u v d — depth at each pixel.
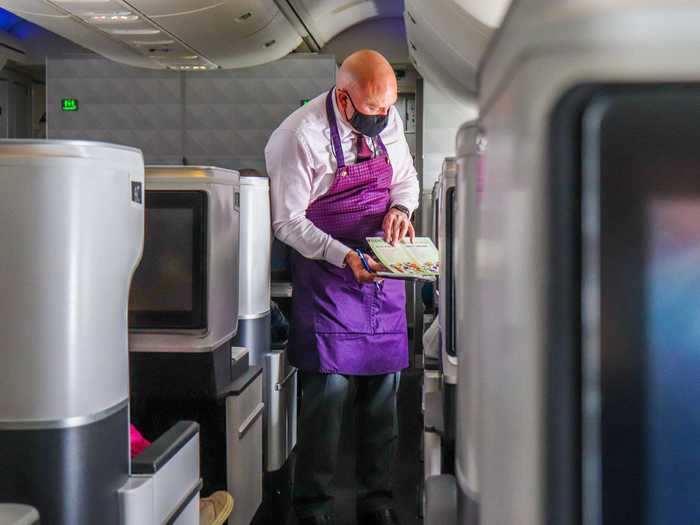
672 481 0.50
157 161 8.67
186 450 1.94
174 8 6.00
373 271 2.67
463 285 0.85
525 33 0.46
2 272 1.38
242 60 8.00
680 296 0.48
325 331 2.91
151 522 1.66
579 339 0.48
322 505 2.99
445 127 9.05
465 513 0.81
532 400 0.49
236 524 2.69
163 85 8.58
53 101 8.64
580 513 0.50
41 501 1.42
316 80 8.46
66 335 1.40
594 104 0.46
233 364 2.80
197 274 2.49
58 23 6.46
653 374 0.49
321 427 2.97
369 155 2.98
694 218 0.48
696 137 0.47
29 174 1.37
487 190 0.63
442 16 3.51
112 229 1.49
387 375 3.03
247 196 3.26
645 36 0.43
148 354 2.53
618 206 0.47
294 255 3.03
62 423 1.42
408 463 4.02
